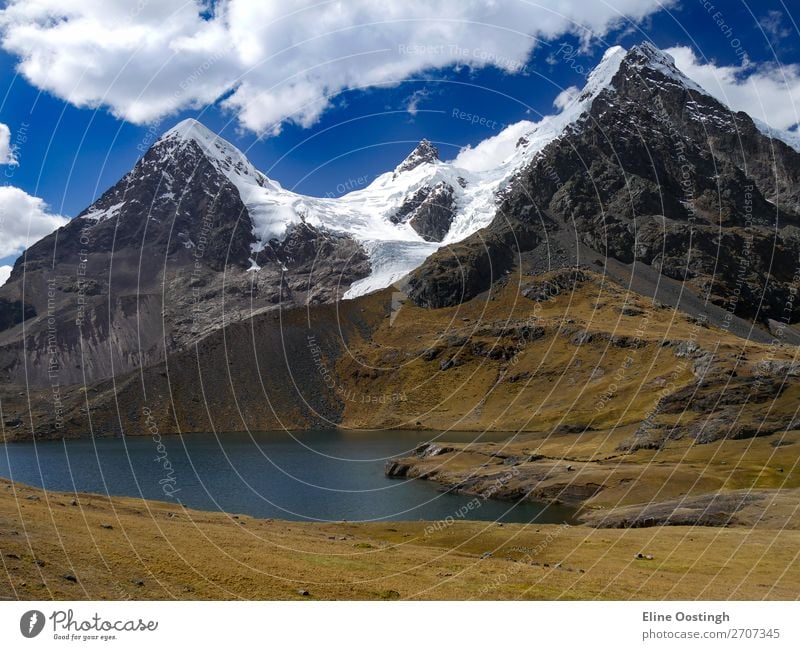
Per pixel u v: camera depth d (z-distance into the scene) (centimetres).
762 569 5584
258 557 4681
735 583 5050
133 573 3872
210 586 3869
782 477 11169
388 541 7294
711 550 6431
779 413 15462
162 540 4691
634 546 6775
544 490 12475
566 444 17162
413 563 5244
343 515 11294
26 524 4409
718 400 16975
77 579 3625
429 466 15900
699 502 9388
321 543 5972
